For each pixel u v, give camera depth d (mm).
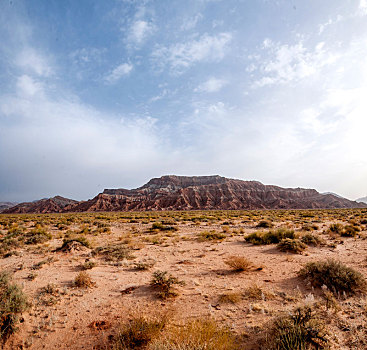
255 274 8086
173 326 4559
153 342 3932
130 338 4156
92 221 34375
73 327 4871
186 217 42156
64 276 8297
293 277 7594
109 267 9406
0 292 5258
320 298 5762
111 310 5609
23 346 4270
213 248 12812
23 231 20719
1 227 27188
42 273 8672
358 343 3793
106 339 4391
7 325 4574
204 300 6008
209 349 3408
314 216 37531
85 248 12961
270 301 5770
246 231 20578
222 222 30359
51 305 5895
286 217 35969
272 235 14633
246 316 5012
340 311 5004
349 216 35125
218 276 8023
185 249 12812
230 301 5875
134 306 5793
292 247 11531
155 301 6059
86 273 8289
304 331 3791
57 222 33469
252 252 11750
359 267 8375
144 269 8977
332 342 3785
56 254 11797
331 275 6520
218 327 4379
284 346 3521
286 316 4375
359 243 12930
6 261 10547
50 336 4574
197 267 9242
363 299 5613
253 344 3943
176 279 7172
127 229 24188
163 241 15336
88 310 5629
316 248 12117
